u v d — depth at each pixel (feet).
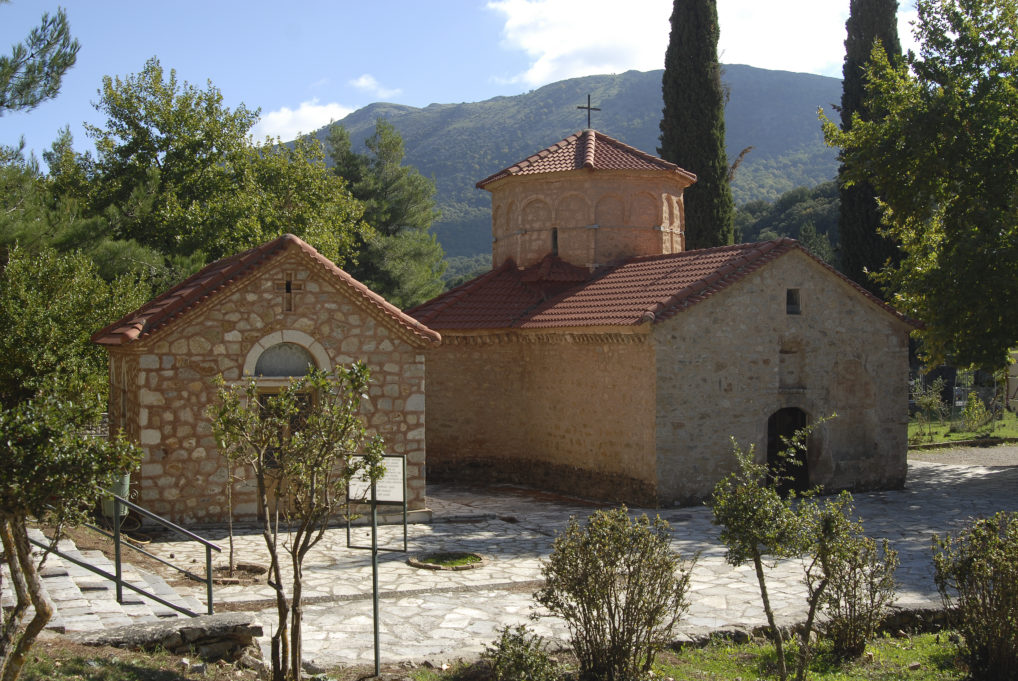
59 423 22.21
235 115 129.80
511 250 87.10
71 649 27.14
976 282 72.59
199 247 108.88
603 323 67.87
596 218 82.64
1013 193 75.77
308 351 57.36
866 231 114.42
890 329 76.33
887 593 38.01
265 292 56.08
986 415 118.73
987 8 78.89
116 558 32.94
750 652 34.04
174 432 54.08
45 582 35.91
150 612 32.89
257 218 118.11
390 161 169.07
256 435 27.73
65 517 22.62
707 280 67.21
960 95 77.92
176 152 124.57
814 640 35.83
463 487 79.36
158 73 125.59
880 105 83.15
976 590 33.24
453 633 35.37
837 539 30.35
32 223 72.38
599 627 30.17
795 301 72.18
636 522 30.68
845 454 74.95
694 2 107.65
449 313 81.20
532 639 31.14
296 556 27.76
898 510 66.49
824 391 73.00
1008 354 77.30
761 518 29.25
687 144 107.55
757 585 43.14
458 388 82.02
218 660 29.73
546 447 77.25
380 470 27.71
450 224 452.35
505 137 590.14
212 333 54.90
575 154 85.61
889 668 33.12
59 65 58.13
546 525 59.88
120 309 68.39
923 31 81.92
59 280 63.05
